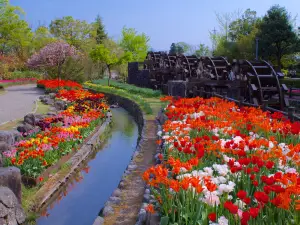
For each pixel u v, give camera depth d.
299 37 34.88
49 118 10.95
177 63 26.27
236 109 9.92
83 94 19.34
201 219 3.31
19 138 8.65
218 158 5.07
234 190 3.81
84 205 6.72
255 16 44.59
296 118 7.97
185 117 8.45
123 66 42.03
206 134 6.43
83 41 50.41
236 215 3.03
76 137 9.32
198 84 18.41
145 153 8.11
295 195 3.17
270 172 4.38
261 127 6.09
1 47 44.66
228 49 39.28
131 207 5.12
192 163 3.77
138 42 47.59
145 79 31.98
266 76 14.51
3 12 42.66
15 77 38.00
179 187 3.30
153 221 3.82
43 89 28.36
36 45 48.12
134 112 17.67
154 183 3.73
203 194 3.55
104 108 16.09
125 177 6.41
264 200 2.81
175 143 5.05
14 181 5.55
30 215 5.77
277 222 3.21
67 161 8.39
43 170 7.11
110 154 10.45
